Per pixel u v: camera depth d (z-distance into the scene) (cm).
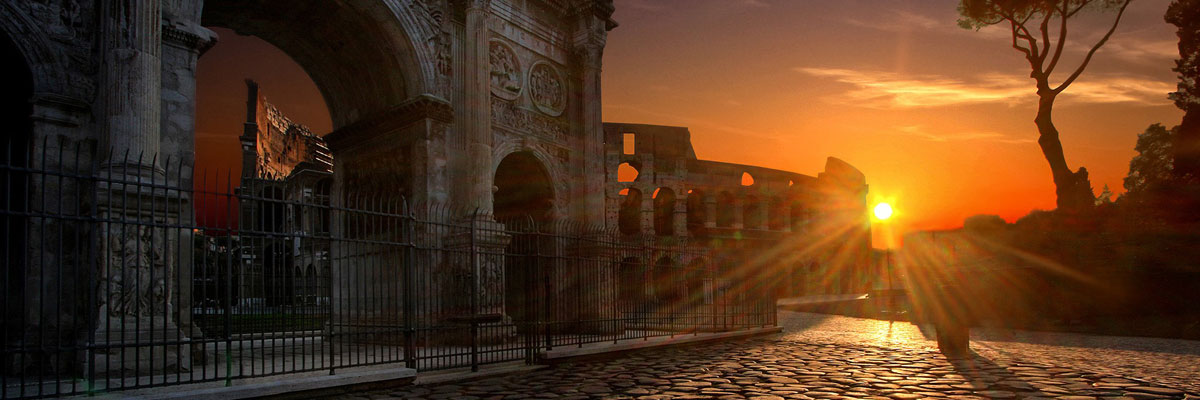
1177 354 1689
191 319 1075
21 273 1344
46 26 1372
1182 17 3478
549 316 1566
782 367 1417
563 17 2725
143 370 1269
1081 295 2862
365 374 1151
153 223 995
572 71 2736
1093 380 1205
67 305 1341
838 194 7569
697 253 2238
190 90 1535
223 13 2059
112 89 1338
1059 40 3603
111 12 1372
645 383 1214
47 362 1295
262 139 6394
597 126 2700
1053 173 3497
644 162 5931
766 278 2506
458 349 1784
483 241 1994
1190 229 2925
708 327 2300
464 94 2197
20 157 1465
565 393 1116
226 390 975
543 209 2592
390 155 2211
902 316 3409
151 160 1345
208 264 3097
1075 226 3241
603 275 2341
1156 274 2850
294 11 2094
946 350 1695
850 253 7512
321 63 2350
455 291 1903
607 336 2042
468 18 2230
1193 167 3350
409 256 1327
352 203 2328
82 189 1363
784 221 6944
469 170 2138
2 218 1398
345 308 2217
